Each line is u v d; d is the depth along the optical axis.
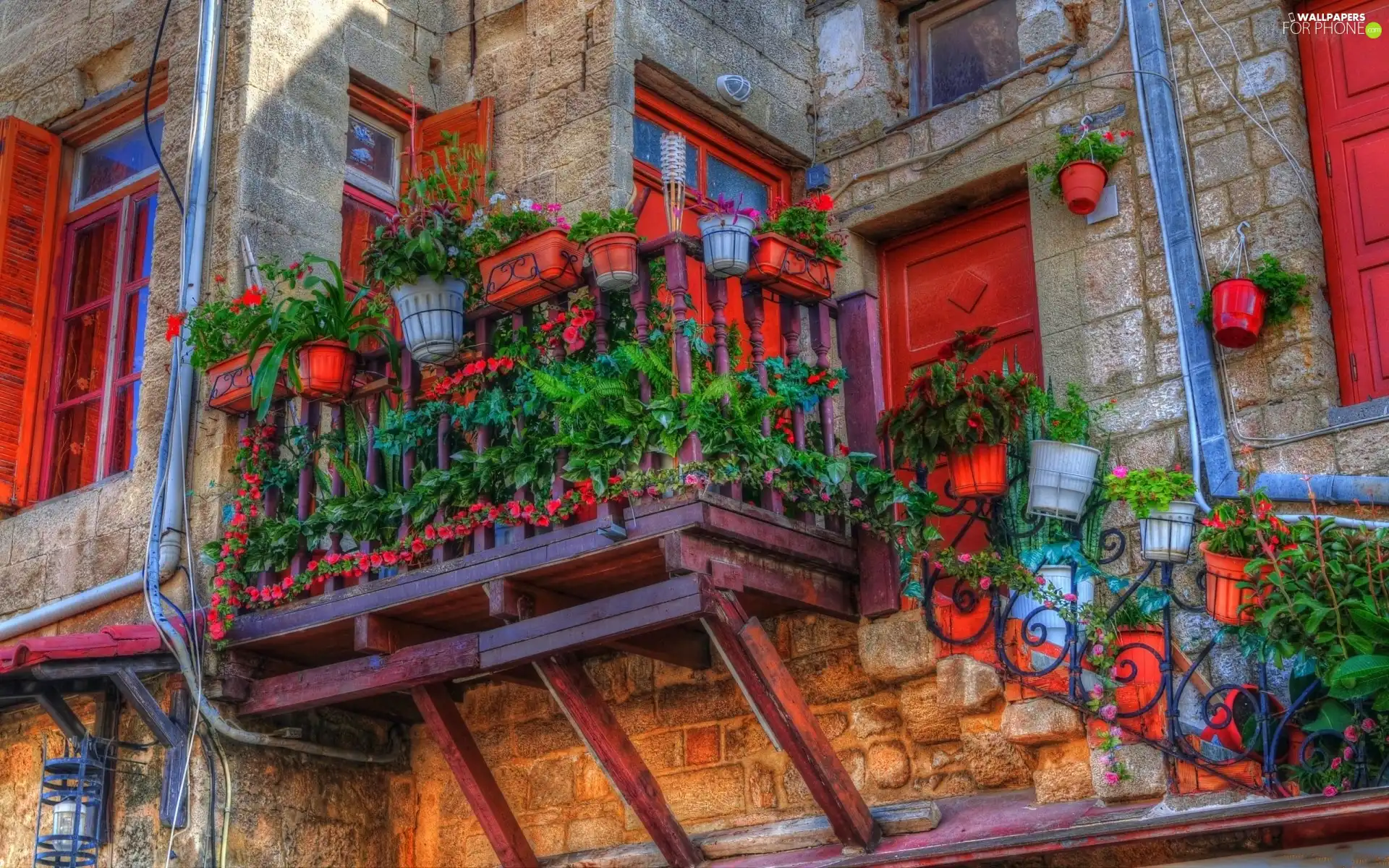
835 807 6.29
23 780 8.02
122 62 8.85
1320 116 7.27
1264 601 5.70
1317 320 6.84
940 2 8.95
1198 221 7.26
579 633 6.41
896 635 6.76
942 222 8.62
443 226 6.97
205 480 7.62
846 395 7.00
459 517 6.77
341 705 7.73
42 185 8.95
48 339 8.78
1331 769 5.51
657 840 6.73
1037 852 5.72
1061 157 7.64
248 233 7.92
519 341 6.86
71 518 8.06
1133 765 5.89
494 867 7.70
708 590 6.14
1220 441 6.81
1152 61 7.55
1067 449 6.45
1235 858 5.62
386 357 7.36
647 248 6.65
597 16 8.50
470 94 8.91
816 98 9.19
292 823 7.52
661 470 6.24
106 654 6.98
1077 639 6.13
